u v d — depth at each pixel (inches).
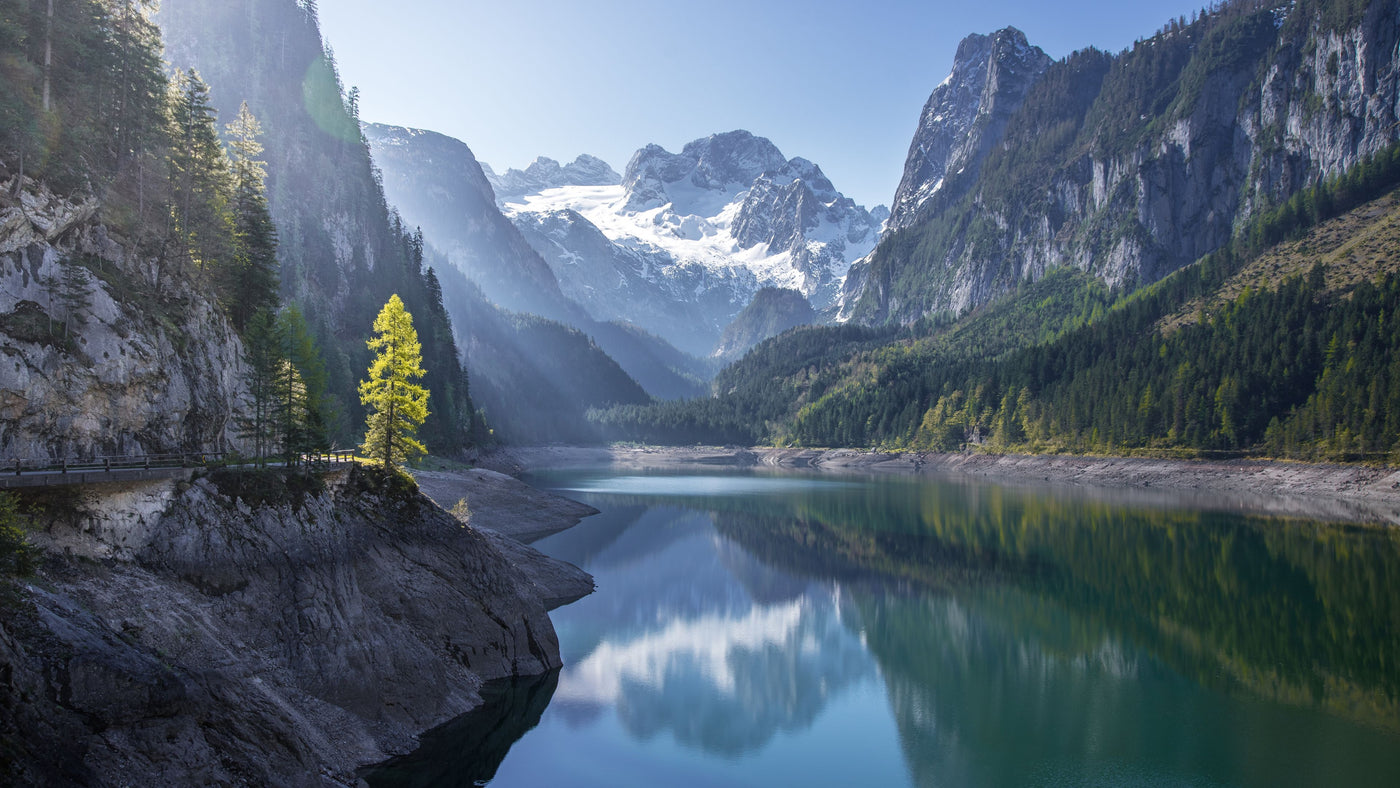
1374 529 3900.1
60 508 1097.4
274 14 7559.1
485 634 1694.1
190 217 1915.6
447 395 5895.7
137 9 2038.6
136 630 1044.5
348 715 1283.2
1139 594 2746.1
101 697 874.8
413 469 3941.9
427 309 6633.9
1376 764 1466.5
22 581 938.7
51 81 1631.4
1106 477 6845.5
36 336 1291.8
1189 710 1745.8
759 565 3314.5
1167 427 6958.7
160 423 1521.9
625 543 3698.3
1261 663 2033.7
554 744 1519.4
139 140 1852.9
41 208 1382.9
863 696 1851.6
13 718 772.6
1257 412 6451.8
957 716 1732.3
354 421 4343.0
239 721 1045.2
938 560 3398.1
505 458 7066.9
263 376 1601.9
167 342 1589.6
